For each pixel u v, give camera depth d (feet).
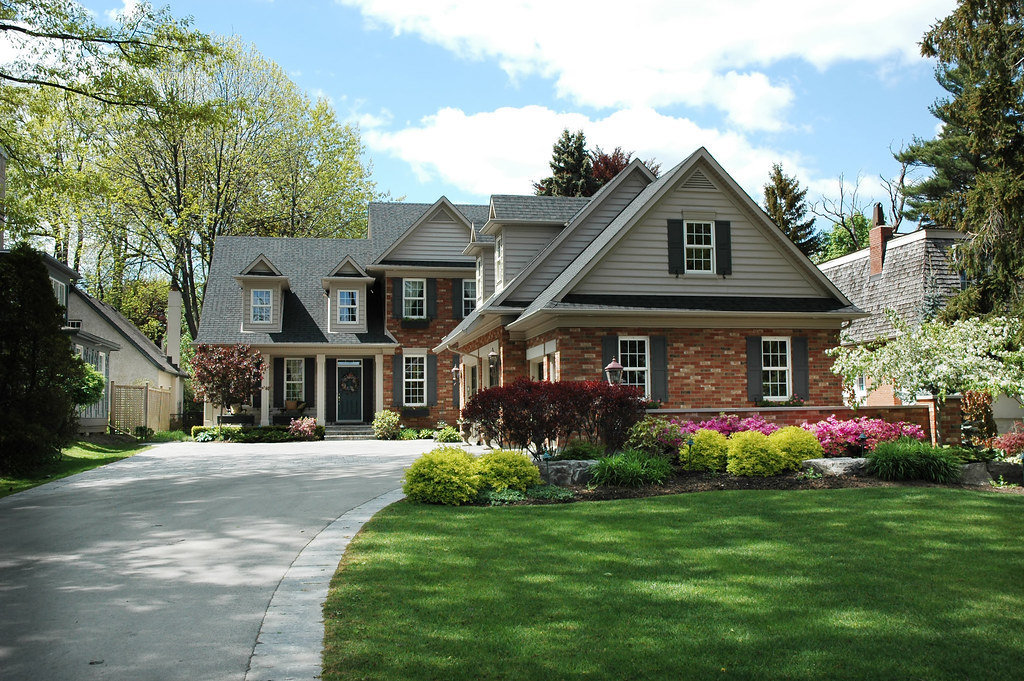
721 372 63.00
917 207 132.77
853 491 39.24
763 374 64.44
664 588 21.93
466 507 36.86
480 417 46.03
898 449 43.68
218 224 134.82
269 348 103.60
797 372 64.69
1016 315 59.62
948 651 17.11
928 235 85.30
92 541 30.01
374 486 45.52
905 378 47.09
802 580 22.79
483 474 40.34
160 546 28.86
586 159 161.07
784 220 154.71
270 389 105.40
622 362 61.98
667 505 35.81
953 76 117.29
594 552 26.43
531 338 69.36
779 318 64.39
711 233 65.16
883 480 43.09
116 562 26.30
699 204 64.64
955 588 21.94
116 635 18.58
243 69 131.75
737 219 65.21
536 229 77.46
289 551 27.58
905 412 55.88
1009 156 64.64
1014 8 66.08
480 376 84.17
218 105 62.80
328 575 23.88
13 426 50.42
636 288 63.10
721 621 19.04
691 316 62.08
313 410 106.01
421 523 32.17
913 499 36.52
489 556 25.95
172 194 130.41
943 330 47.37
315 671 15.99
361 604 20.49
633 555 25.94
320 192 142.61
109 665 16.60
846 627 18.63
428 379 107.04
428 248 109.40
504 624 18.75
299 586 22.65
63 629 19.07
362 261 116.47
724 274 64.54
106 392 90.84
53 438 53.21
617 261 62.90
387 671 15.85
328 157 143.95
